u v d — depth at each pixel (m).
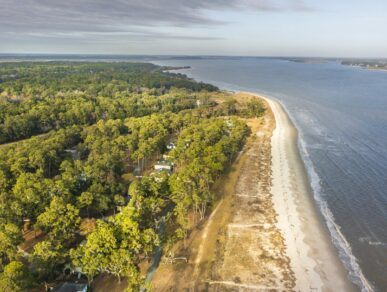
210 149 103.06
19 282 47.88
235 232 72.44
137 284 52.59
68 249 63.03
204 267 61.84
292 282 58.31
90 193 74.00
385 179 97.88
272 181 97.25
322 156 117.81
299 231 72.75
